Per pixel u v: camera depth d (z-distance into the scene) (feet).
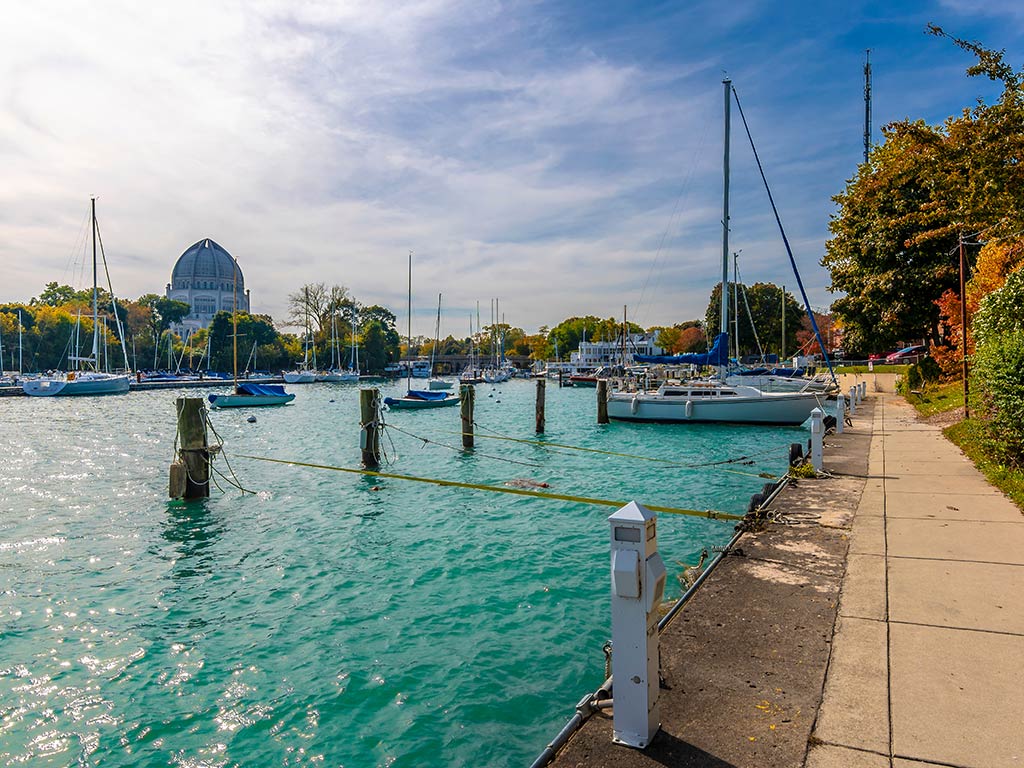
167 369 371.15
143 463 76.23
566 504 49.06
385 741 19.16
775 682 14.34
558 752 12.15
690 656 15.78
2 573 35.32
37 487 60.39
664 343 383.86
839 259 128.06
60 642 26.50
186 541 41.22
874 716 12.76
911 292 110.93
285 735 19.69
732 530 39.45
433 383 253.65
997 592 19.07
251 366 368.27
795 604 18.93
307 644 25.75
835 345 314.14
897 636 16.40
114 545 40.55
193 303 640.99
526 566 34.35
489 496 52.95
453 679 22.53
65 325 312.71
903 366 140.15
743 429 98.73
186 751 19.06
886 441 56.03
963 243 61.77
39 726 20.51
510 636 25.82
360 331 412.57
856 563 22.47
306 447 91.20
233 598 31.12
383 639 25.95
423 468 69.21
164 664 24.40
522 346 534.78
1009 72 45.85
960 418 64.90
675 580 30.48
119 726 20.39
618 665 12.19
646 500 49.39
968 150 48.80
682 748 11.93
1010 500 31.04
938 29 46.11
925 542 24.57
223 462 74.64
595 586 31.17
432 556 36.68
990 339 42.04
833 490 35.55
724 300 100.37
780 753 11.64
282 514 47.96
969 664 14.75
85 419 137.90
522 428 114.42
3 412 155.33
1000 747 11.55
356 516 46.83
